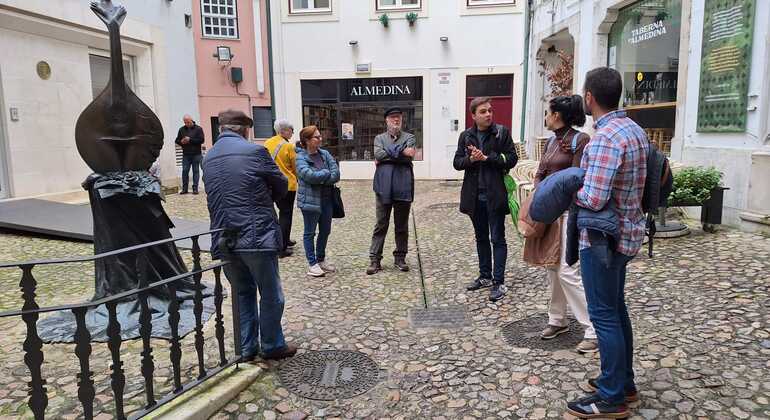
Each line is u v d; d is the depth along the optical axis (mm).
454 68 14953
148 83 12320
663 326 3793
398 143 5637
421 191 12828
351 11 15039
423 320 4359
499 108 15016
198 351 3094
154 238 4340
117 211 4172
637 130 2598
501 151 4645
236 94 15500
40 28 9539
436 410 3016
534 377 3291
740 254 5094
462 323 4266
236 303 3363
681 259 5117
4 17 8828
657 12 7961
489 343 3846
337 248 7039
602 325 2691
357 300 4898
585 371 3311
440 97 15117
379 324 4309
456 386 3258
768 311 3830
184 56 13586
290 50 15414
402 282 5422
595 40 9445
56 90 10062
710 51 6484
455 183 14422
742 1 5961
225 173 3285
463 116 15148
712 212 5965
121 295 2562
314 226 5672
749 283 4348
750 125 5973
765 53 5707
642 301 4258
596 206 2531
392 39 15047
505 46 14664
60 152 10188
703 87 6625
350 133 15672
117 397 2590
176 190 12945
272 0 15203
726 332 3607
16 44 9211
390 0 15023
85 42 10648
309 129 5590
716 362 3248
